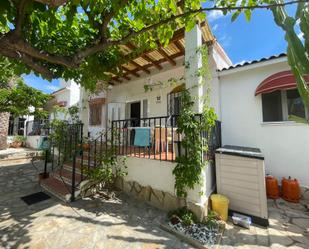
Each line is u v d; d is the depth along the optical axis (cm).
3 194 449
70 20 179
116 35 286
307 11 108
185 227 296
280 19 122
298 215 355
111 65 346
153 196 391
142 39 271
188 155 334
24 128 1359
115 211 362
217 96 561
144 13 211
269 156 491
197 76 364
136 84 802
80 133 531
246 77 537
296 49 109
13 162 814
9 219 325
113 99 903
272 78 463
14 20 168
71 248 248
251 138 520
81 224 311
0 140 991
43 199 418
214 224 304
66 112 753
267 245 262
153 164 398
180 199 348
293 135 462
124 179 460
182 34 427
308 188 433
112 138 476
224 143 556
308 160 440
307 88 110
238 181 356
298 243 267
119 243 262
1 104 772
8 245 253
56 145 600
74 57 218
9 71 337
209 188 389
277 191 440
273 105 497
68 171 540
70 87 1112
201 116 344
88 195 439
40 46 260
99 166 458
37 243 258
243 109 537
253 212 334
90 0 161
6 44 164
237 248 254
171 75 679
